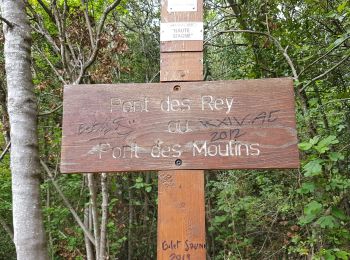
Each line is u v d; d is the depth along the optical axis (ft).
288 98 7.03
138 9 30.60
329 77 17.31
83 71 13.04
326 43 16.98
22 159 8.55
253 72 19.22
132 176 32.94
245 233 25.32
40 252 8.41
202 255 6.76
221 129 7.01
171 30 7.54
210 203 28.50
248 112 7.04
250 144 6.92
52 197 24.80
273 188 18.67
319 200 10.83
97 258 14.07
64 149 7.09
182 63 7.39
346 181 11.09
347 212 12.87
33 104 8.93
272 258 21.66
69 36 14.94
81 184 24.02
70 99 7.26
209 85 7.20
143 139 7.07
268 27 16.83
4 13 9.02
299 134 14.03
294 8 18.24
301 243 13.66
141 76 31.48
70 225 24.95
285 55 14.75
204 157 6.94
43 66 19.42
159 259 6.79
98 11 18.94
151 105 7.19
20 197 8.43
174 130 7.07
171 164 6.96
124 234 31.48
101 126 7.16
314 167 9.78
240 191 22.40
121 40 15.33
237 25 23.48
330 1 17.17
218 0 24.12
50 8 15.83
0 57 16.76
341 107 15.07
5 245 28.30
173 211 6.89
